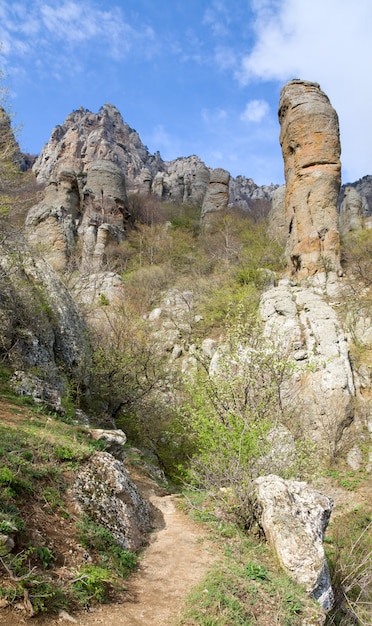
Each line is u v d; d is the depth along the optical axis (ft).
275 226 139.03
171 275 127.24
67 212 141.59
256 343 36.42
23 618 12.66
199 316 96.17
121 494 24.38
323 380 63.82
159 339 69.56
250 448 28.04
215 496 28.60
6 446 21.80
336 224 90.33
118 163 327.06
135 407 55.21
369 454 58.34
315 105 95.76
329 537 37.52
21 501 18.03
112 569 18.20
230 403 31.65
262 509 25.13
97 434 33.14
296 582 20.68
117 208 153.79
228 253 128.06
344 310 78.23
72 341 53.42
